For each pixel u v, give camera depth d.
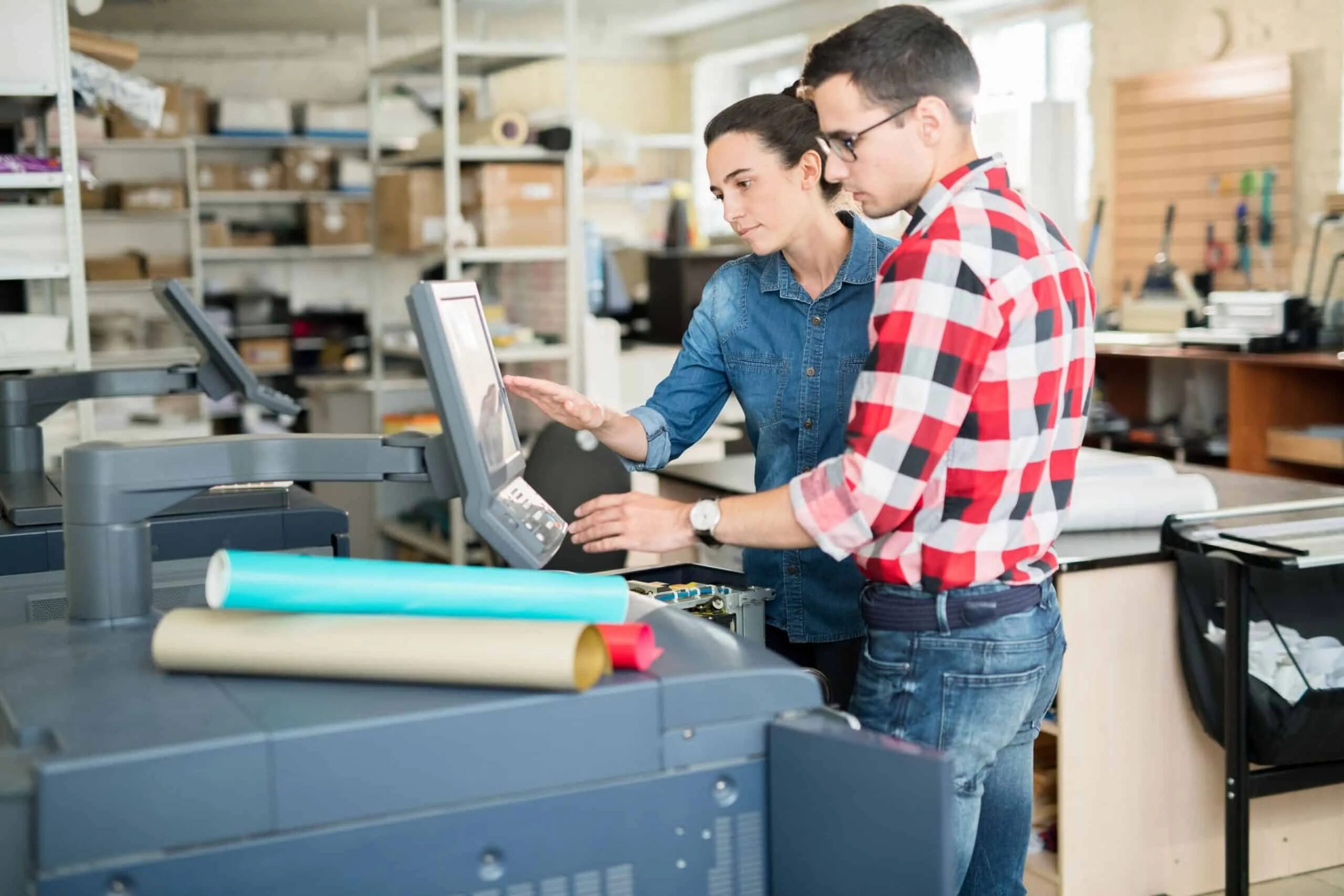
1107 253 6.53
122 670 1.21
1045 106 5.30
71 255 3.58
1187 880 2.73
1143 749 2.66
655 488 4.68
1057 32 7.16
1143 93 6.27
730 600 1.99
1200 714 2.60
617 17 9.84
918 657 1.57
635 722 1.16
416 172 5.54
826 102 1.52
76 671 1.21
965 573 1.51
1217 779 2.74
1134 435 5.52
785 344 2.06
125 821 0.99
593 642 1.15
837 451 2.04
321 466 1.40
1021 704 1.58
